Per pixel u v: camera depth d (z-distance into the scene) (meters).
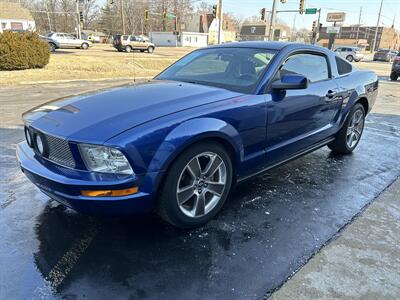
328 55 4.39
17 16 59.31
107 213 2.58
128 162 2.48
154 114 2.72
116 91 3.35
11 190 3.75
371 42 89.75
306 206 3.50
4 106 8.70
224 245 2.83
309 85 3.87
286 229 3.08
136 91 3.30
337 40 82.62
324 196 3.73
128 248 2.77
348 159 4.94
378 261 2.67
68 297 2.27
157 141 2.56
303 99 3.73
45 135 2.71
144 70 21.06
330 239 2.95
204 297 2.29
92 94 3.32
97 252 2.71
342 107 4.55
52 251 2.72
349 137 4.99
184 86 3.44
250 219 3.23
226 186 3.17
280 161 3.73
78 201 2.52
